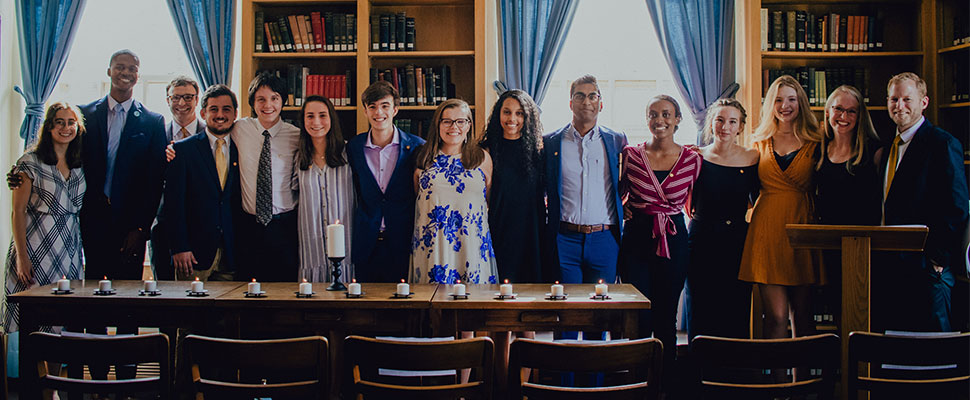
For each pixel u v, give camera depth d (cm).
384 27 479
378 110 374
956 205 354
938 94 459
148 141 430
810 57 482
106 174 430
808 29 469
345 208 381
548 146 378
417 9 502
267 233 380
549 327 300
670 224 374
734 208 387
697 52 487
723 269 389
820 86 473
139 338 240
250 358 235
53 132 399
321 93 484
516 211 371
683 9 487
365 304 301
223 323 307
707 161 391
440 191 366
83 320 312
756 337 419
